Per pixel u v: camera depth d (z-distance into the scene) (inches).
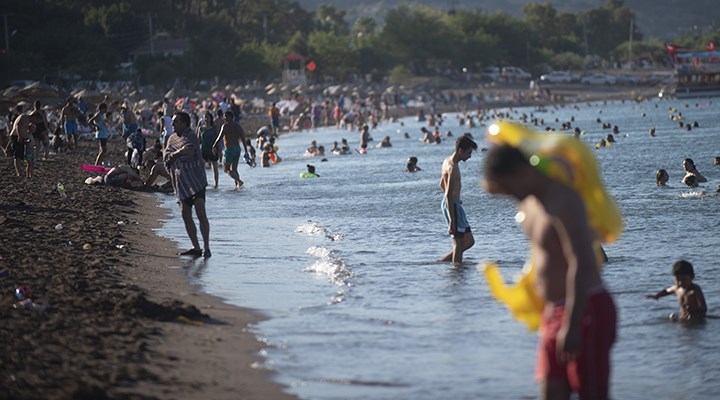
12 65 7785.4
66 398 559.8
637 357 711.1
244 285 1002.1
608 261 1125.7
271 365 679.7
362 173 2758.4
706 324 800.3
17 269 992.2
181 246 1288.1
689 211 1595.7
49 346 684.1
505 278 1034.7
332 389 625.3
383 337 771.4
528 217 475.2
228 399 593.9
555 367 470.0
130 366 645.3
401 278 1037.8
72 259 1080.2
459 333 782.5
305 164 3208.7
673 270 834.8
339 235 1401.3
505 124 482.0
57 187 1908.2
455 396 612.7
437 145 4323.3
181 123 1180.5
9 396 558.3
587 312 460.1
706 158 2945.4
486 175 470.0
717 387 632.4
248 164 3085.6
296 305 898.1
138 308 818.2
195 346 721.6
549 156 465.4
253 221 1605.6
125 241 1268.5
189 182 1180.5
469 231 1163.9
